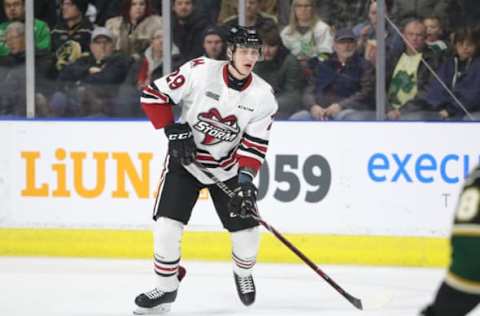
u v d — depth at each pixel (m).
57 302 12.59
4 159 16.64
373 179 15.55
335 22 18.55
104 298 12.86
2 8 19.06
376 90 17.12
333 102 18.67
